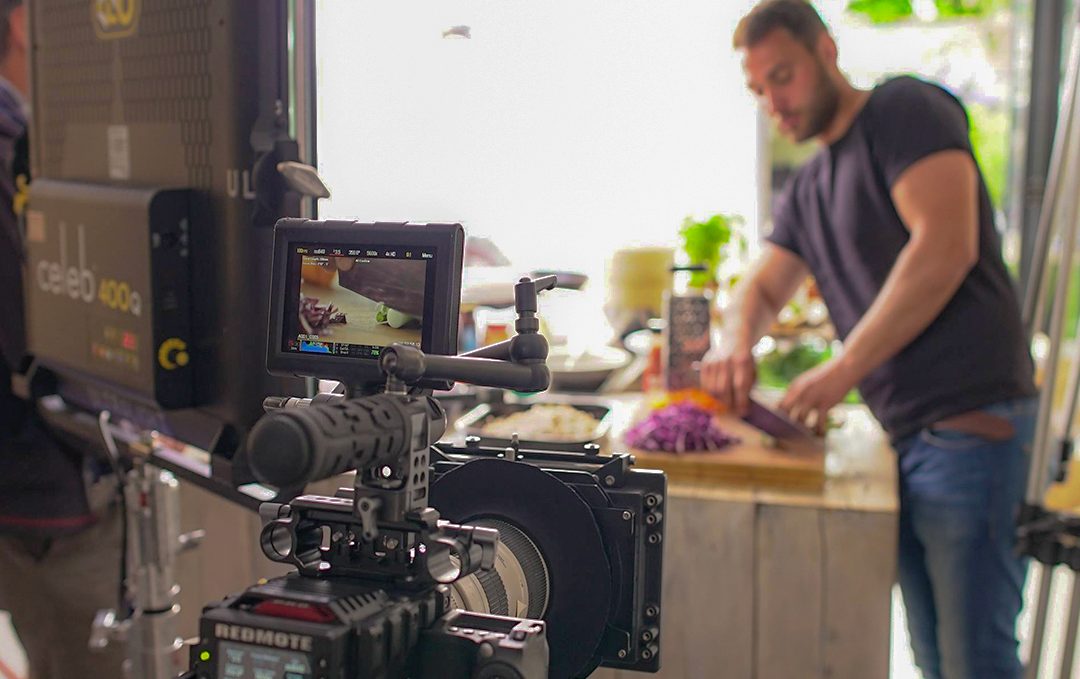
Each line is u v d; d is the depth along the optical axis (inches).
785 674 69.6
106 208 41.5
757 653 69.9
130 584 48.9
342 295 27.8
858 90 78.7
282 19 37.2
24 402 58.5
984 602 74.5
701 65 118.8
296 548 25.7
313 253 28.3
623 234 119.5
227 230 38.2
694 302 87.2
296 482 20.3
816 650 68.8
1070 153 66.6
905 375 75.7
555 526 31.2
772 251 87.9
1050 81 106.2
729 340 84.4
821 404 75.2
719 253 101.0
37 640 63.8
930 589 80.0
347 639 22.1
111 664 62.8
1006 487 73.8
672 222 120.6
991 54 120.6
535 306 27.4
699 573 70.2
